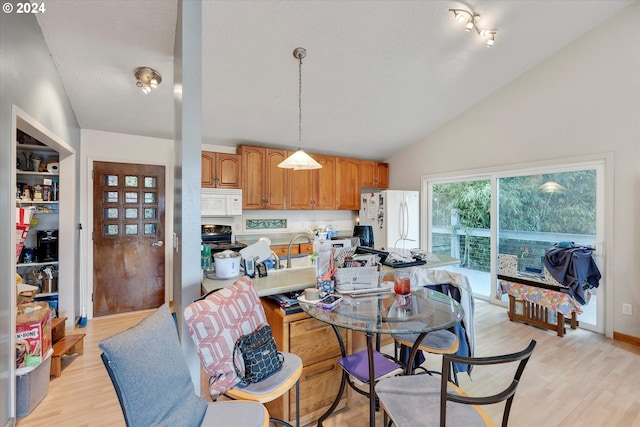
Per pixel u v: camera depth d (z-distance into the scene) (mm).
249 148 4316
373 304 1627
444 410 995
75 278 3246
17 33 1854
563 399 2066
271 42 2607
